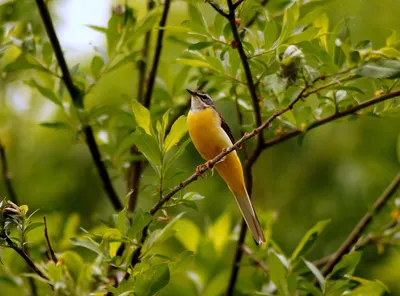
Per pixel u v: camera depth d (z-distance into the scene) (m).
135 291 7.46
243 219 10.70
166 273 7.53
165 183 8.14
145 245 8.02
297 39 8.70
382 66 8.38
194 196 8.15
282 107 9.92
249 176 10.26
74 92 10.77
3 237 7.39
